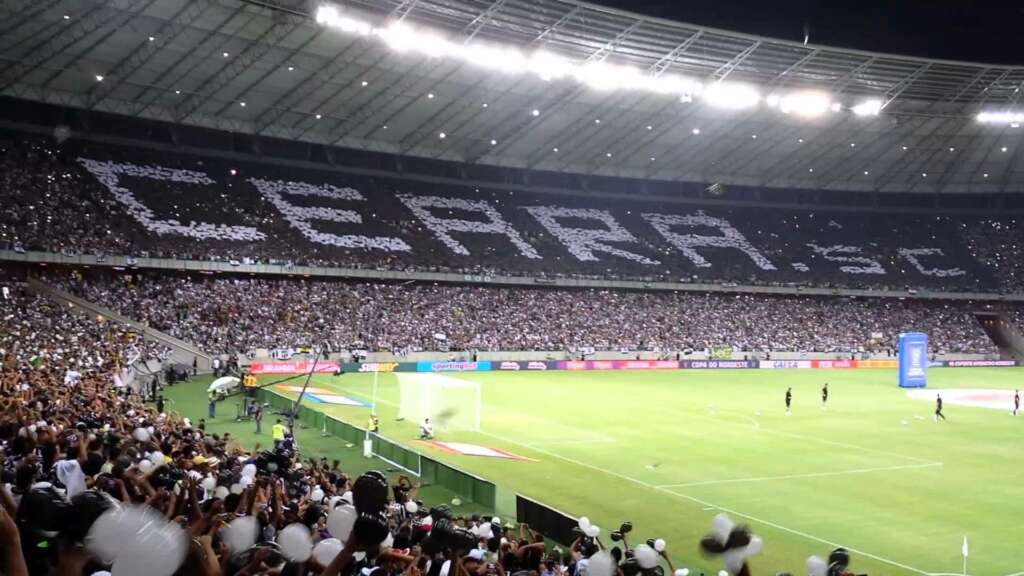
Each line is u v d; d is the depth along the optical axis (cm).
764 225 11900
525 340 9056
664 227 11412
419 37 6462
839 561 763
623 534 1427
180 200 8400
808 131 9594
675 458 4056
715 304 10556
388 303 8844
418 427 4866
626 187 11675
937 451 4306
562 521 2497
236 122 8406
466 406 5425
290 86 7656
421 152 9644
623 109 8719
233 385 5650
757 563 2439
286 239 8581
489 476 3581
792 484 3506
